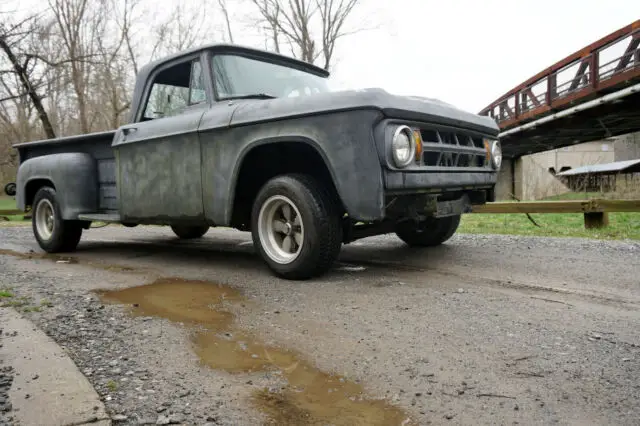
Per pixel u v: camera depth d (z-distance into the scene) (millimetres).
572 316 2709
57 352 2209
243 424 1636
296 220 3727
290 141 3510
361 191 3213
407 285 3473
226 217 3932
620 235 5934
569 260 4270
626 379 1907
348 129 3232
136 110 4992
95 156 5469
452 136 3811
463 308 2883
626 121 18234
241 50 4531
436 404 1751
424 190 3508
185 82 4547
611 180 34750
